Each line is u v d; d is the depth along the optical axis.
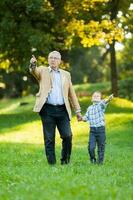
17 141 27.22
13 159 16.08
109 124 31.16
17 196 8.99
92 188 9.24
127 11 43.84
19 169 13.08
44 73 13.77
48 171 12.27
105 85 59.88
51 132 13.79
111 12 42.72
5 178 11.63
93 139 15.36
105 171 12.78
